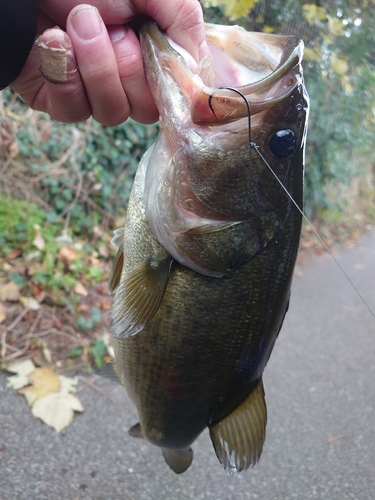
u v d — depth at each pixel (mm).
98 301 634
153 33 212
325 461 526
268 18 813
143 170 260
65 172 728
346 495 490
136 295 247
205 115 212
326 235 1299
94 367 533
